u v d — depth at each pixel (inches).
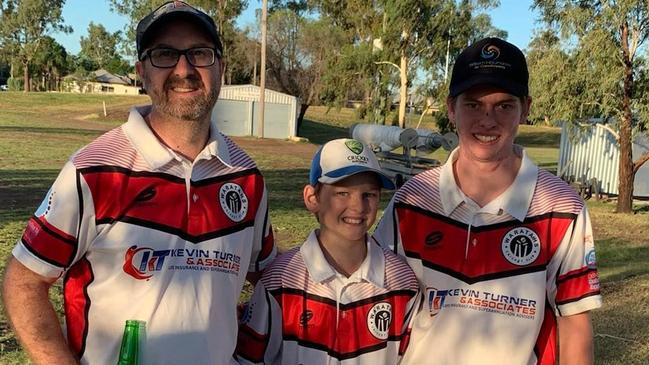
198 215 84.7
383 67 1238.9
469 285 93.4
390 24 1201.4
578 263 91.7
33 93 2315.5
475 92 90.6
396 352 97.9
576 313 92.5
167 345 81.2
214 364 85.0
